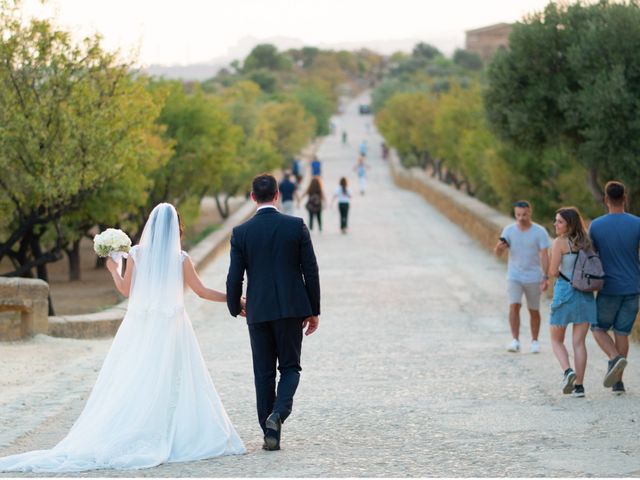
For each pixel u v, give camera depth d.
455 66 185.12
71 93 18.11
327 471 7.06
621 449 7.77
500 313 18.20
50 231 26.47
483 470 7.07
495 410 9.67
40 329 15.10
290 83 191.12
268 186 8.05
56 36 17.91
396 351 14.21
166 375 7.61
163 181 31.48
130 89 19.56
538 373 12.03
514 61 22.66
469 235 32.97
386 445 8.09
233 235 8.01
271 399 8.02
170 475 6.99
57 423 9.26
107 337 16.28
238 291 7.98
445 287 21.81
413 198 52.03
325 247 30.42
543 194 30.36
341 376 12.13
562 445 7.97
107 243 7.75
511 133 22.89
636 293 10.45
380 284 22.45
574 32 22.28
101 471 7.20
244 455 7.71
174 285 7.77
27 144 17.62
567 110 22.03
